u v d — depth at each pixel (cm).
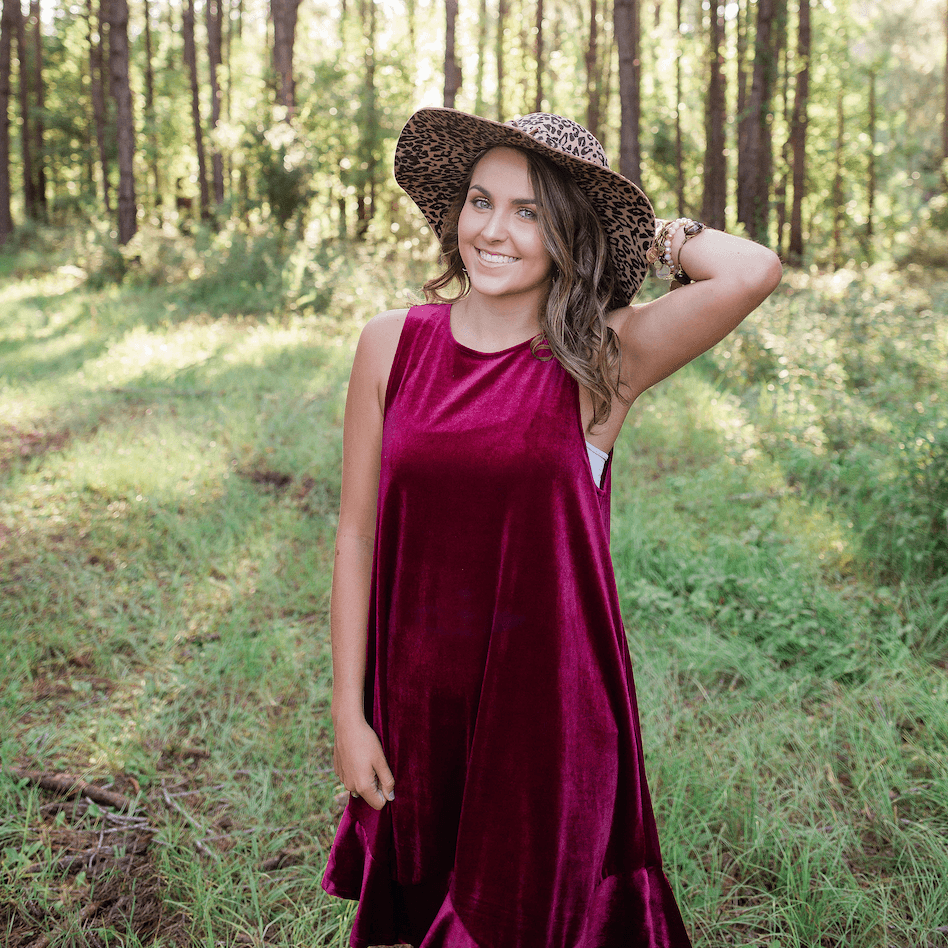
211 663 341
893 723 287
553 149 120
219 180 2345
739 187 1599
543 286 134
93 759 282
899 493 420
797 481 516
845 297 914
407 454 128
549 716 127
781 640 342
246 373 786
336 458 562
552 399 127
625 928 139
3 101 2148
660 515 455
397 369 135
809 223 2819
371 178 1973
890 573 402
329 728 299
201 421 639
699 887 222
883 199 3275
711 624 366
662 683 316
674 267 131
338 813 256
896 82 3912
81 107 2842
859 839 240
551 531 125
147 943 211
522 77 2658
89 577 409
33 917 216
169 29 3131
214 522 475
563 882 130
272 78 1652
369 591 144
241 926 212
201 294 1253
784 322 783
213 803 264
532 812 128
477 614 129
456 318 137
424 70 2553
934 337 744
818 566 403
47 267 1725
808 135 2542
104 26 2656
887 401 594
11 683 318
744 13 1897
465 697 131
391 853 143
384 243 1745
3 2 2145
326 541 455
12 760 276
